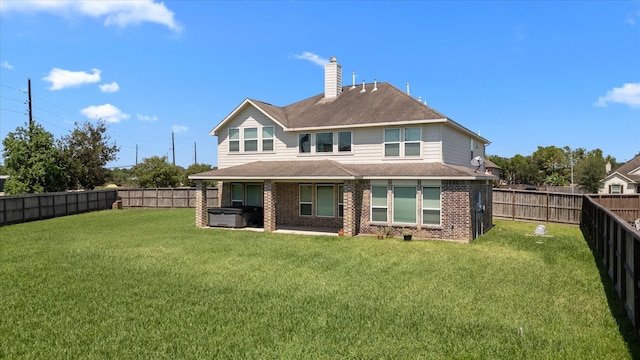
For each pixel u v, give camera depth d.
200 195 20.64
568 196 21.44
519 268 11.08
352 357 5.69
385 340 6.26
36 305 8.05
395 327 6.76
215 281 9.82
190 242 15.69
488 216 20.22
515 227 20.67
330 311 7.56
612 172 52.97
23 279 10.02
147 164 46.44
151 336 6.50
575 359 5.55
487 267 11.22
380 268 11.16
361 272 10.71
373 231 17.84
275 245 15.01
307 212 20.83
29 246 14.90
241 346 6.08
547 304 7.93
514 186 59.53
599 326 6.76
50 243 15.56
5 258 12.64
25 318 7.35
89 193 30.08
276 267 11.35
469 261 12.05
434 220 16.78
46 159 29.48
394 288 9.14
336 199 20.17
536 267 11.19
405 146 18.69
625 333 6.43
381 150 19.12
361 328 6.75
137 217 25.61
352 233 17.47
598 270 10.80
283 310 7.64
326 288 9.16
